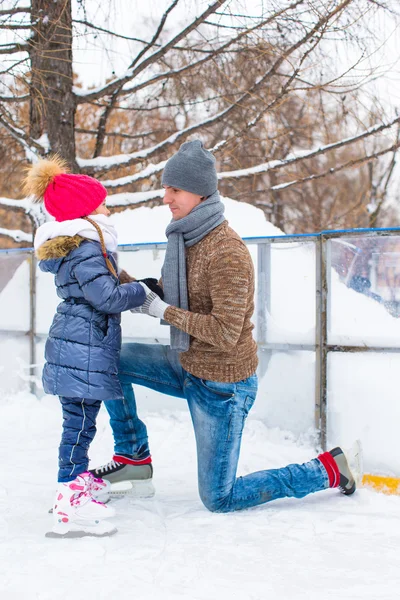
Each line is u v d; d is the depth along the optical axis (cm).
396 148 707
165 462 402
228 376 296
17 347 553
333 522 291
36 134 746
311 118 885
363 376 390
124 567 238
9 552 252
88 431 283
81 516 270
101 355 280
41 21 645
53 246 279
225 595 216
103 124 803
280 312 427
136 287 289
